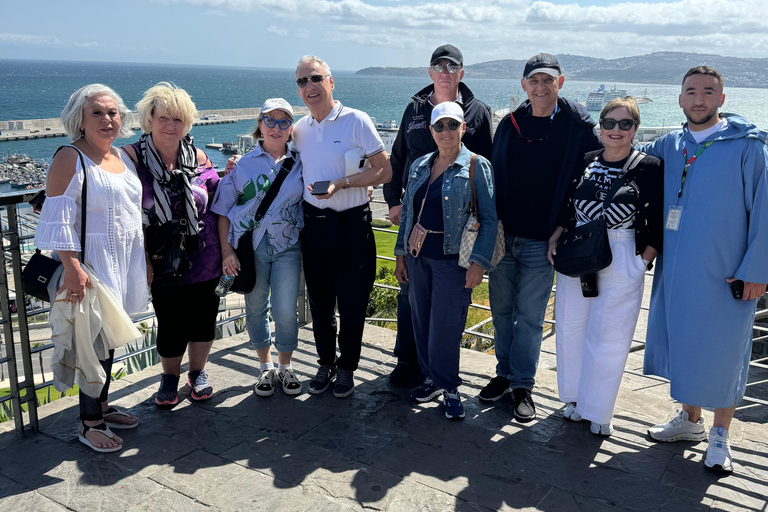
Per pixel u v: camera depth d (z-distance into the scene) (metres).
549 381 3.29
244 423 2.76
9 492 2.20
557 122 2.77
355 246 2.93
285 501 2.17
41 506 2.12
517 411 2.84
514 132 2.85
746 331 2.35
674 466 2.44
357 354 3.06
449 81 2.98
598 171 2.53
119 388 3.10
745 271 2.23
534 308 2.90
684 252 2.37
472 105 3.08
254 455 2.48
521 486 2.28
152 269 2.64
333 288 3.04
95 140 2.31
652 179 2.43
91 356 2.37
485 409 2.96
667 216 2.43
